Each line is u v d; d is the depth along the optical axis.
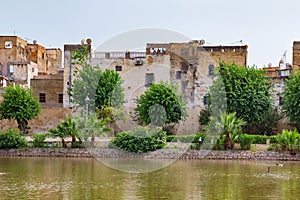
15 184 20.16
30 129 47.16
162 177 22.53
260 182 21.23
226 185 20.19
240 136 33.25
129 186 19.69
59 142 34.59
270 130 42.12
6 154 34.34
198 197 17.23
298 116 40.28
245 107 40.03
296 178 22.75
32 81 53.84
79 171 24.84
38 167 26.84
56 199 16.59
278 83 47.91
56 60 73.19
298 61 52.91
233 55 51.59
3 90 48.38
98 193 17.84
